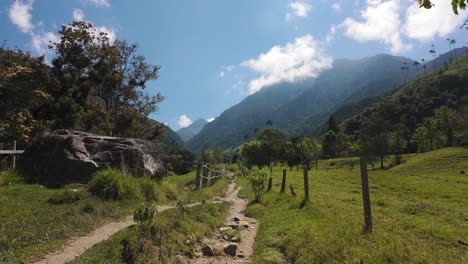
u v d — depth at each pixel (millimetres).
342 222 10781
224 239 9812
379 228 10297
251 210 14789
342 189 27750
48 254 6680
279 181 36219
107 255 6602
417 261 7062
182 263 7375
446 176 38875
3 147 20109
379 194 25406
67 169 14148
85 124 33375
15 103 26984
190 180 26312
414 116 161375
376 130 83062
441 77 190125
